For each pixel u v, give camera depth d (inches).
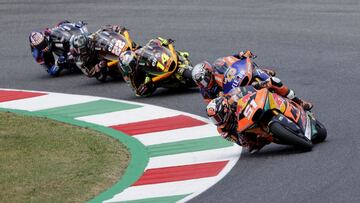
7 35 2891.2
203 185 1498.5
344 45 2452.0
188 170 1596.9
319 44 2481.5
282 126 1572.3
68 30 2401.6
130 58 2123.5
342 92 2030.0
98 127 1932.8
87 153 1742.1
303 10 2886.3
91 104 2130.9
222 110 1578.5
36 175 1612.9
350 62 2283.5
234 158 1637.6
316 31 2618.1
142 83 2166.6
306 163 1547.7
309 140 1604.3
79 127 1937.7
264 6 2994.6
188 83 2159.2
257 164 1577.3
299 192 1411.2
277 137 1573.6
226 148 1713.8
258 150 1643.7
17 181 1581.0
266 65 2320.4
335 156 1571.1
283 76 2206.0
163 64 2114.9
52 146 1796.3
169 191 1485.0
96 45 2290.8
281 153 1627.7
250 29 2706.7
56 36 2397.9
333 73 2196.1
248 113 1560.0
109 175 1603.1
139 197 1465.3
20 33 2903.5
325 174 1483.8
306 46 2471.7
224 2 3112.7
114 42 2279.8
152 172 1608.0
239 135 1608.0
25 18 3097.9
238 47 2524.6
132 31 2815.0
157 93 2187.5
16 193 1514.5
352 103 1934.1
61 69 2434.8
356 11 2822.3
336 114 1861.5
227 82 1711.4
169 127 1893.5
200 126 1879.9
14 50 2721.5
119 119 1983.3
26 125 1966.0
